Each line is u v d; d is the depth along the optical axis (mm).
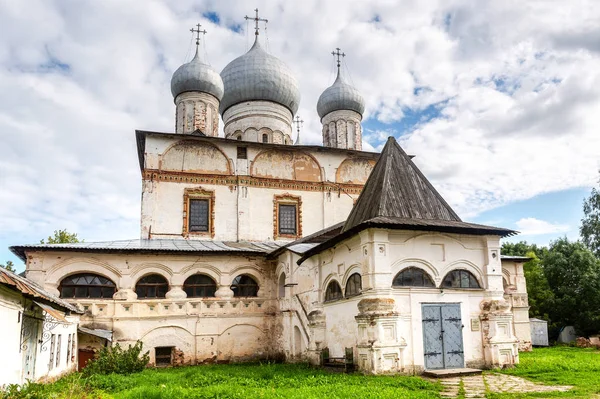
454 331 17516
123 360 18703
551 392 12492
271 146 31250
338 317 19375
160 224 28578
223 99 37469
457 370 16688
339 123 38844
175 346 24203
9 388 10484
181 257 25531
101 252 24078
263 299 26250
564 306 37562
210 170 30219
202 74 34531
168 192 29125
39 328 13961
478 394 12625
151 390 12867
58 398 11031
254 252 26172
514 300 28156
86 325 23094
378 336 16109
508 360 17641
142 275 24828
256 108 36844
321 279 21391
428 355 16906
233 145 30953
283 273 25531
